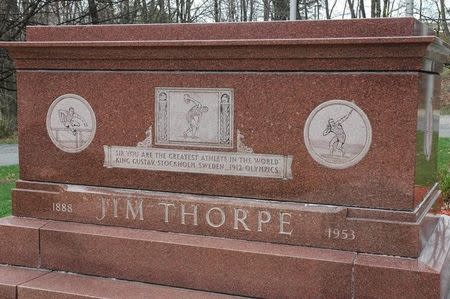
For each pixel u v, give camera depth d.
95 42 4.39
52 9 13.48
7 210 8.35
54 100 4.72
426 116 4.22
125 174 4.57
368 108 3.89
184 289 4.19
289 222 4.10
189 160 4.38
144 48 4.32
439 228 4.63
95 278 4.41
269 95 4.12
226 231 4.28
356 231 3.94
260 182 4.21
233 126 4.24
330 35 3.97
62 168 4.76
